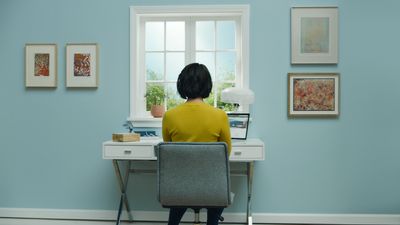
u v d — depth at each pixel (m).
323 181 3.03
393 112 3.00
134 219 3.11
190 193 1.79
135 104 3.11
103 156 2.66
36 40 3.16
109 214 3.12
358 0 3.00
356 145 3.01
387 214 3.00
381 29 2.99
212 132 1.87
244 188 3.06
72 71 3.12
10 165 3.19
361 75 3.01
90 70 3.12
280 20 3.03
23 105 3.18
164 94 3.18
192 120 1.87
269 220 3.03
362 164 3.01
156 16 3.18
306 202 3.03
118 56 3.12
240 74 3.16
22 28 3.17
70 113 3.15
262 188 3.05
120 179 2.85
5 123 3.19
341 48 3.01
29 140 3.17
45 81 3.14
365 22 2.99
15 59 3.18
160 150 1.78
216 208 1.86
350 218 3.00
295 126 3.04
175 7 3.07
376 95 3.00
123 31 3.12
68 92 3.15
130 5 3.11
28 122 3.17
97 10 3.13
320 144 3.03
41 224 3.01
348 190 3.01
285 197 3.04
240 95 2.75
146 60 3.25
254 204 3.05
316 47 3.00
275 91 3.04
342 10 3.00
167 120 1.92
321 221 3.01
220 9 3.05
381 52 3.00
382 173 3.00
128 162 2.92
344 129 3.02
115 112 3.12
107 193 3.14
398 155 3.00
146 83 3.25
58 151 3.16
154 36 3.24
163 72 3.24
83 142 3.14
